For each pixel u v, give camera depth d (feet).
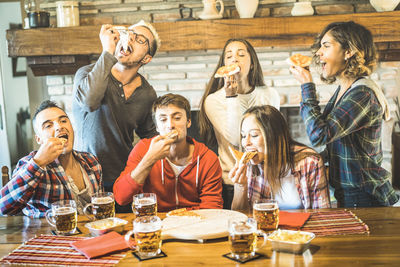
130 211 8.59
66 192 6.45
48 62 9.98
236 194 7.03
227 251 4.44
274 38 9.32
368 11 9.62
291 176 7.47
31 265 4.29
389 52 9.40
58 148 5.98
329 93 9.76
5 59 12.66
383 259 4.12
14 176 6.12
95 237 4.88
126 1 10.09
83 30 9.63
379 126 7.85
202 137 9.93
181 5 10.00
